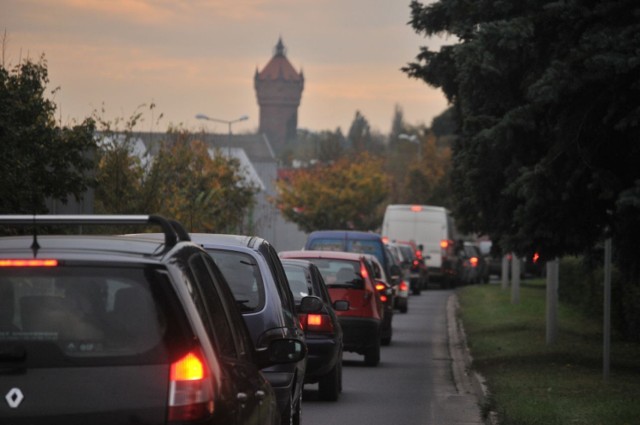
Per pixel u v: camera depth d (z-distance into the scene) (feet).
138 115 271.08
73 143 171.22
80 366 48.34
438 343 245.04
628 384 150.41
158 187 273.95
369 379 173.17
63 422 47.65
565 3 135.23
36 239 51.96
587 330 249.75
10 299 49.29
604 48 128.16
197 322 50.26
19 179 150.41
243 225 394.73
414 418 131.75
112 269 49.83
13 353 48.24
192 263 54.60
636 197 122.93
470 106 157.79
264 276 96.89
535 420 116.88
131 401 48.08
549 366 173.58
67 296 49.37
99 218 53.93
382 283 233.76
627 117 128.47
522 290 442.50
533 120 140.15
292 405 98.78
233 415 52.13
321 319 137.90
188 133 342.64
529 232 141.59
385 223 513.04
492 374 164.35
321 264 183.93
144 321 49.19
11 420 47.52
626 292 222.28
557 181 136.05
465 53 142.51
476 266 576.20
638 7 131.95
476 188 152.87
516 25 138.62
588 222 140.97
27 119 162.40
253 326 94.89
